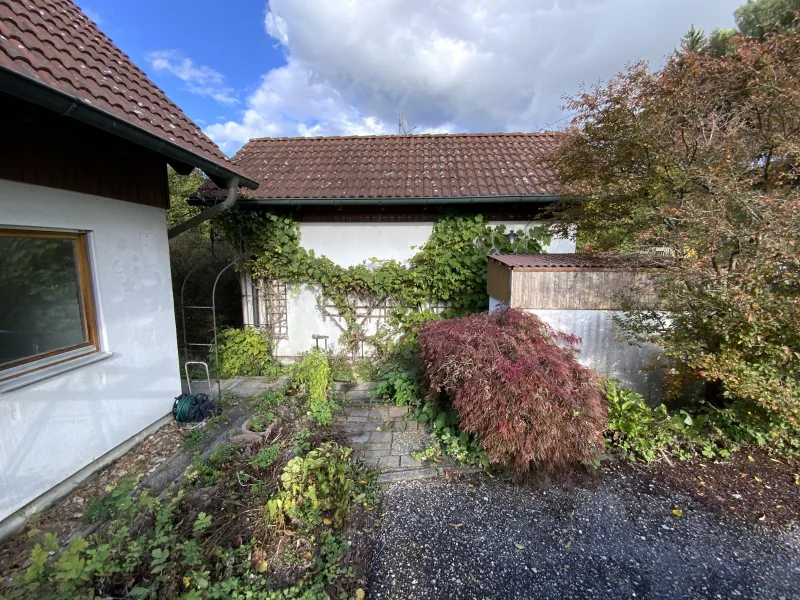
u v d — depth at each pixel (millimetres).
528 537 2445
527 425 2750
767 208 2777
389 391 4758
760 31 8062
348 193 5906
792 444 3250
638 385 4203
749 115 3326
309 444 3350
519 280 4055
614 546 2367
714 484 2930
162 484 2928
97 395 3084
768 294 2801
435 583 2111
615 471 3109
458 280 6070
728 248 3057
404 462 3287
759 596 2012
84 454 2953
